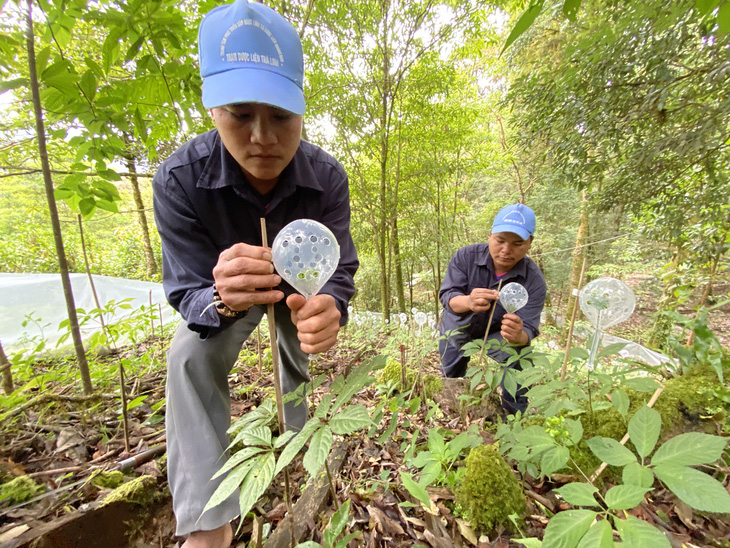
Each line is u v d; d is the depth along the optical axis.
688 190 2.69
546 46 3.89
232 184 1.33
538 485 1.41
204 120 2.35
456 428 1.94
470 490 1.27
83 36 2.24
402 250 5.53
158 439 1.76
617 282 1.29
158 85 1.85
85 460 1.63
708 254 2.48
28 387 1.71
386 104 4.41
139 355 2.91
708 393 1.51
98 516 1.25
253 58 1.00
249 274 0.90
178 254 1.33
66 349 2.73
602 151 2.78
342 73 4.16
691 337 1.92
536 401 1.29
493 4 3.79
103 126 1.54
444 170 4.98
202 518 1.13
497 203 9.29
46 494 1.36
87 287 3.73
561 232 9.29
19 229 6.28
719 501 0.63
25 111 1.95
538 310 2.51
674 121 2.31
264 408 0.92
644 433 0.83
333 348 3.71
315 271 0.98
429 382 2.40
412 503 1.31
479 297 2.02
